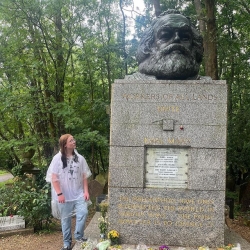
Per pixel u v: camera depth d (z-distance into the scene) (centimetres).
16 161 1296
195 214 453
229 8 1129
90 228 546
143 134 462
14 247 580
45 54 1045
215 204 452
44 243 602
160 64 480
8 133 1309
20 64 942
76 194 496
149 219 459
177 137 457
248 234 721
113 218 464
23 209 669
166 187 461
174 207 456
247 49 1204
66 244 497
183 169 459
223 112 454
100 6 1174
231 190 1177
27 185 742
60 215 500
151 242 458
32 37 1012
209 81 458
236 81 1210
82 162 509
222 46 1134
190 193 455
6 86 989
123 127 465
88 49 1136
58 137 1038
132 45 1255
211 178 453
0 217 676
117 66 1260
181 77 482
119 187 464
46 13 996
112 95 468
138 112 464
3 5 967
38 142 984
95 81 1310
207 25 989
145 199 460
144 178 463
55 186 486
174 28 487
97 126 1232
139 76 501
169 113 460
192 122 457
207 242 450
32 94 969
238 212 941
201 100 456
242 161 1034
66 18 1100
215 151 453
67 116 959
